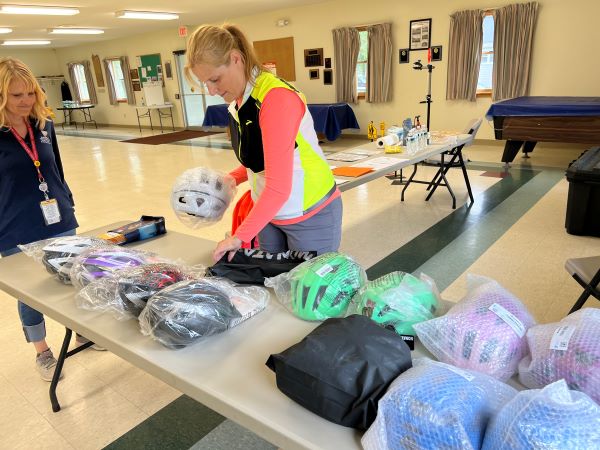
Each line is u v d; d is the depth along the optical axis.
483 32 6.91
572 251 3.27
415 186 5.32
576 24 6.14
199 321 1.04
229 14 9.46
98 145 10.07
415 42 7.60
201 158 7.75
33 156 1.96
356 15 8.14
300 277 1.18
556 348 0.80
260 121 1.34
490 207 4.36
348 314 1.12
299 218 1.56
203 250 1.68
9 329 2.60
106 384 2.09
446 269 3.11
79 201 5.41
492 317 0.91
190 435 1.77
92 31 10.66
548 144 6.84
